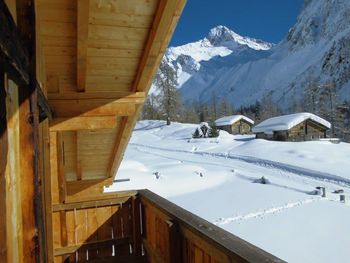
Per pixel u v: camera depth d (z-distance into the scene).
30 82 1.81
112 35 3.17
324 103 52.59
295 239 7.17
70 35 3.12
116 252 4.07
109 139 5.46
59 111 3.89
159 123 49.41
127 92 4.01
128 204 4.14
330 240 7.05
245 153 23.42
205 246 2.22
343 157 19.52
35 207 1.77
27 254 1.74
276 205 9.99
